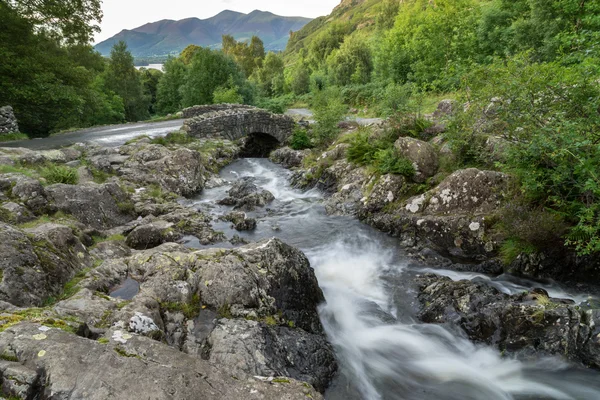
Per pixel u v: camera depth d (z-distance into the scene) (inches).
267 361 179.3
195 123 886.4
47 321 150.5
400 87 619.8
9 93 877.2
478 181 376.8
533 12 856.3
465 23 1172.5
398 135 549.3
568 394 201.5
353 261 365.1
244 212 478.3
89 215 387.5
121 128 993.5
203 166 698.2
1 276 193.9
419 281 315.3
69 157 591.8
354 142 598.5
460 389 208.1
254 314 214.7
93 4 1082.7
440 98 984.3
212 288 223.0
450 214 380.5
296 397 128.5
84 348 131.1
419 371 222.4
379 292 307.9
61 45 1278.3
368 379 212.1
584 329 214.2
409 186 450.3
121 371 123.7
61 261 236.1
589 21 343.3
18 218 306.8
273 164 849.5
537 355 220.4
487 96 350.9
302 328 232.7
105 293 230.5
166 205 488.4
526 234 299.3
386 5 2640.3
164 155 645.3
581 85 259.9
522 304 239.9
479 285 279.1
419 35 1347.2
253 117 981.8
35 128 1000.9
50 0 985.5
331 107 831.7
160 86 1983.3
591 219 252.1
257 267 242.5
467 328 248.4
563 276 293.9
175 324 203.2
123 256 312.7
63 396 112.1
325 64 2628.0
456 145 435.8
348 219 467.5
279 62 2928.2
